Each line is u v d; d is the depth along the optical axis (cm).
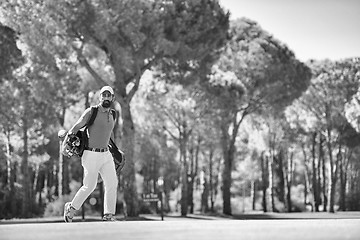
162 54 4506
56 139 7800
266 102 6512
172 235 444
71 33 4162
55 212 5659
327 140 8125
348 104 7844
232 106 5941
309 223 650
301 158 11094
